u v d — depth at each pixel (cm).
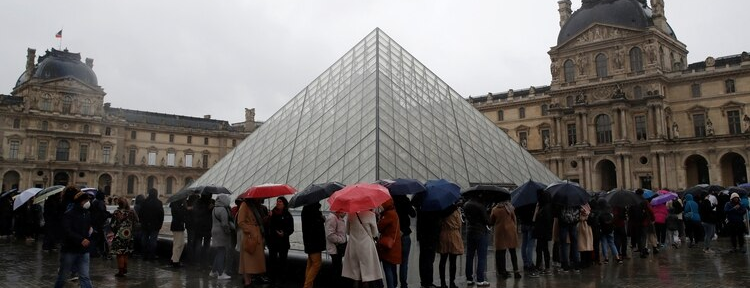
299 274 1972
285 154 3819
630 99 9856
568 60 10906
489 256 2628
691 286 1739
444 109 4159
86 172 13162
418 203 1733
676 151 9338
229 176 4003
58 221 1510
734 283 1786
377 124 3431
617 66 10144
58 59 13425
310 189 1741
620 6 10350
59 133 12812
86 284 1478
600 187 10112
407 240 1692
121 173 13750
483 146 4000
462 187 3466
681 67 10631
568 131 10731
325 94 4338
